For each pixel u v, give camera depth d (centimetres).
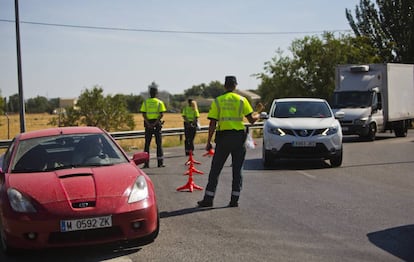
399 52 4094
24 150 702
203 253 584
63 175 630
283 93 3616
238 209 818
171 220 750
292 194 945
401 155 1609
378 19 4138
